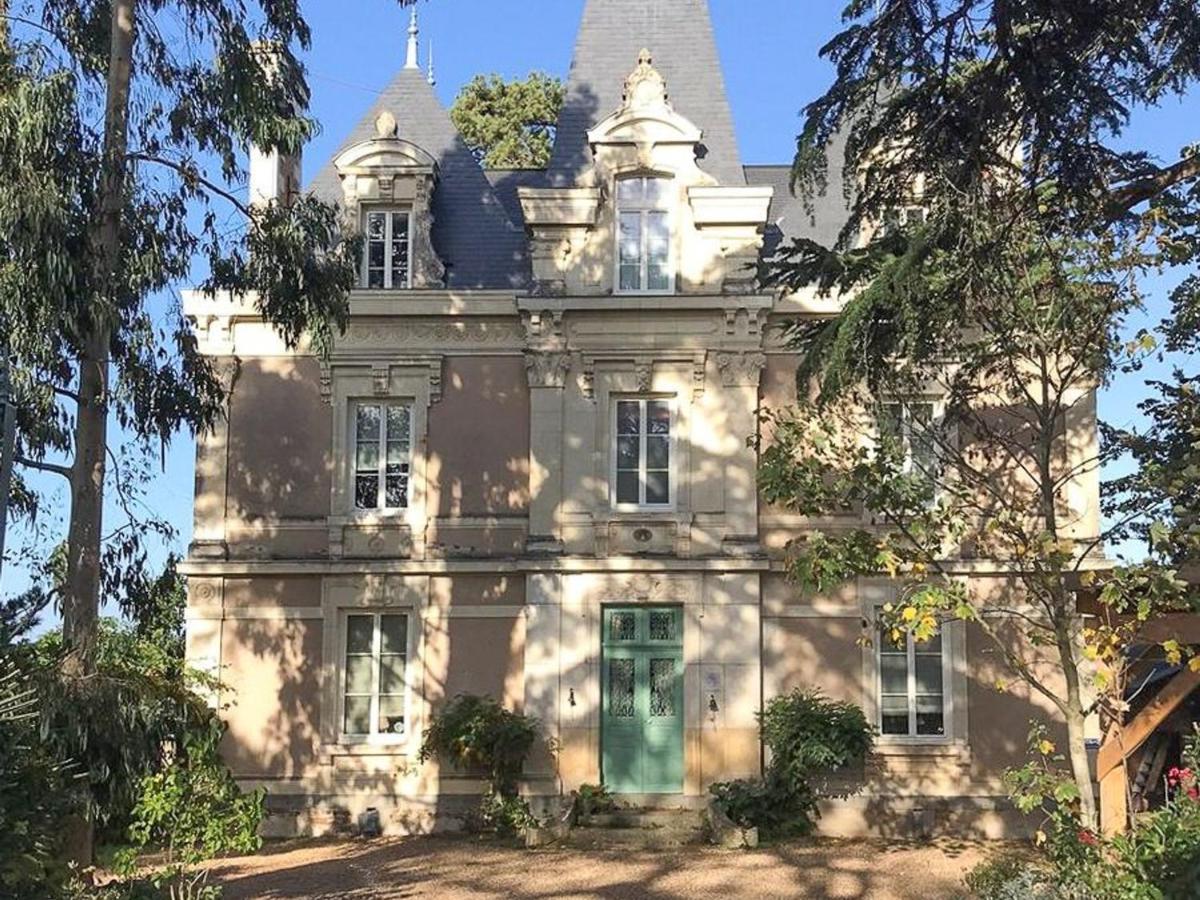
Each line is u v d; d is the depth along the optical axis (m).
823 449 16.17
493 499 22.86
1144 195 12.55
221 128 16.72
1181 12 10.97
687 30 24.81
